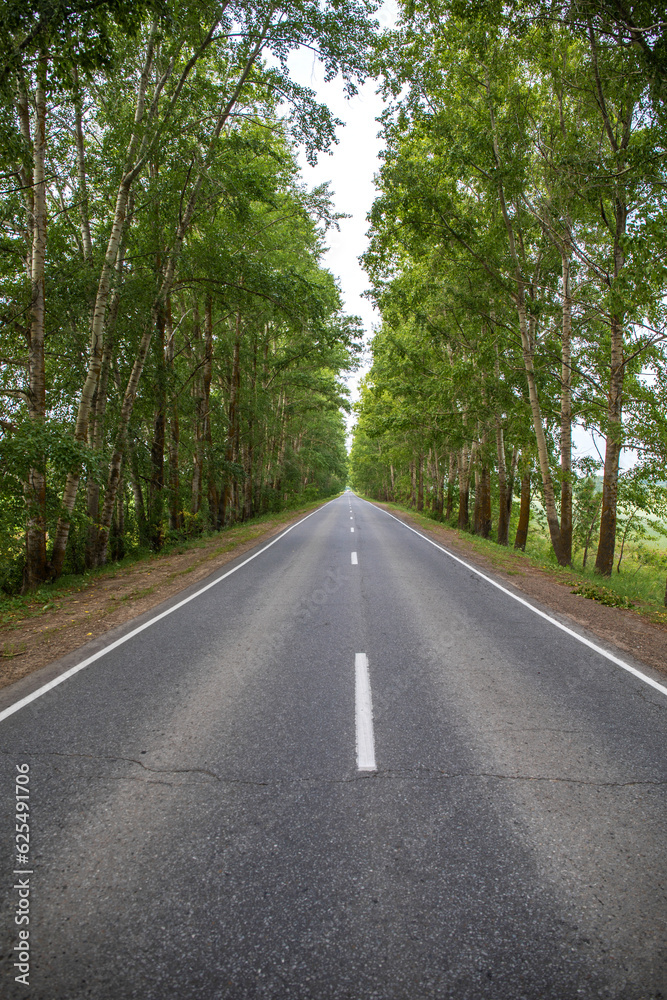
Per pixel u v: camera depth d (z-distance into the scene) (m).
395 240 14.19
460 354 21.80
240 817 2.68
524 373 16.86
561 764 3.20
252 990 1.77
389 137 12.66
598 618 7.29
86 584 10.09
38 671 5.02
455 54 11.64
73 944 1.94
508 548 17.69
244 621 6.77
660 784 2.99
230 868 2.32
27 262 11.06
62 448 8.69
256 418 26.81
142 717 3.88
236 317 22.28
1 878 2.26
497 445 22.03
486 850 2.43
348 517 30.22
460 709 4.01
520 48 11.16
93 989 1.77
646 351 13.65
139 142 10.87
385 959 1.87
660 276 9.59
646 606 8.68
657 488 16.52
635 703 4.18
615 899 2.14
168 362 15.42
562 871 2.30
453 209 13.20
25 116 9.80
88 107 11.33
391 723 3.75
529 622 6.83
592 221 12.84
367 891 2.18
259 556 13.44
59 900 2.15
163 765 3.19
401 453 34.28
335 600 8.00
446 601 8.00
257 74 11.57
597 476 19.86
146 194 11.80
